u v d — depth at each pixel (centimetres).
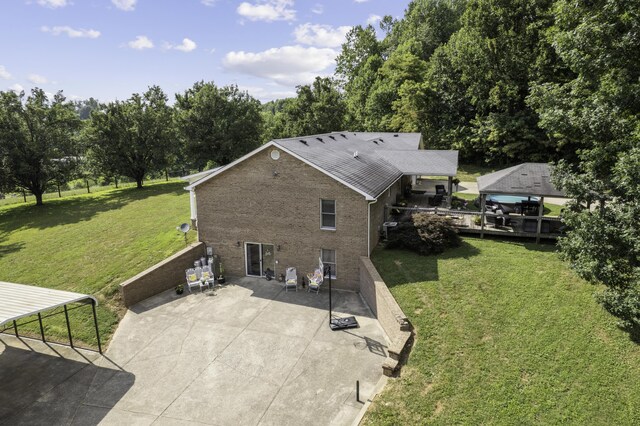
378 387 1255
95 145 4575
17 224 3484
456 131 5031
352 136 3697
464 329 1408
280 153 2005
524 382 1164
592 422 1023
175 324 1752
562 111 1616
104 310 1872
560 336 1315
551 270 1739
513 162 4744
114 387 1368
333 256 2052
